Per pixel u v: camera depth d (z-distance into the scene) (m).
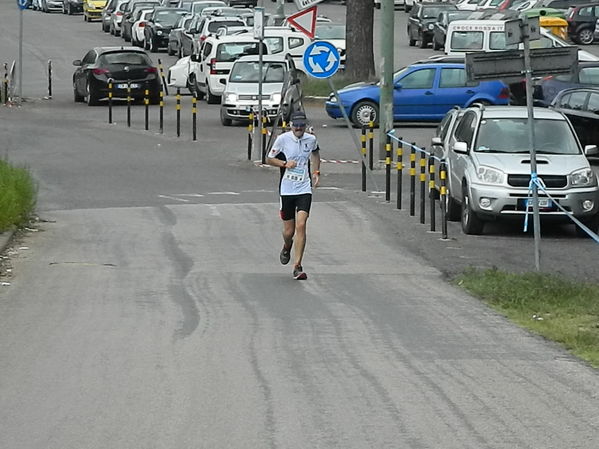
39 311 37.72
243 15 166.25
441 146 65.69
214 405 26.50
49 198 68.81
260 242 54.00
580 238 57.50
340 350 32.56
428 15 172.75
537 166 56.69
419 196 70.50
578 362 31.50
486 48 124.81
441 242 54.81
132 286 42.62
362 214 62.97
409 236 56.34
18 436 24.05
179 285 43.06
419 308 39.22
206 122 111.06
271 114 104.88
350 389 28.09
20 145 94.12
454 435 24.28
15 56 174.00
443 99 104.38
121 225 58.56
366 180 77.19
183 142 96.62
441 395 27.58
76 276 44.50
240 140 97.56
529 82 47.16
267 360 31.17
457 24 126.00
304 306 39.28
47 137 99.12
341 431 24.52
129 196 70.19
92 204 66.81
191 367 30.23
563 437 24.19
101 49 126.44
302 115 44.94
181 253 50.62
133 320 36.47
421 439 23.97
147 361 30.88
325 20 157.38
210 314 37.66
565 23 157.75
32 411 25.92
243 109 105.38
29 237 54.25
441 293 42.12
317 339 34.00
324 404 26.67
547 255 52.12
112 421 25.16
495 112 60.75
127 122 109.25
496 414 25.94
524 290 41.34
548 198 56.22
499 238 56.69
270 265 47.97
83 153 90.19
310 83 129.00
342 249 52.22
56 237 54.41
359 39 131.12
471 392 27.91
